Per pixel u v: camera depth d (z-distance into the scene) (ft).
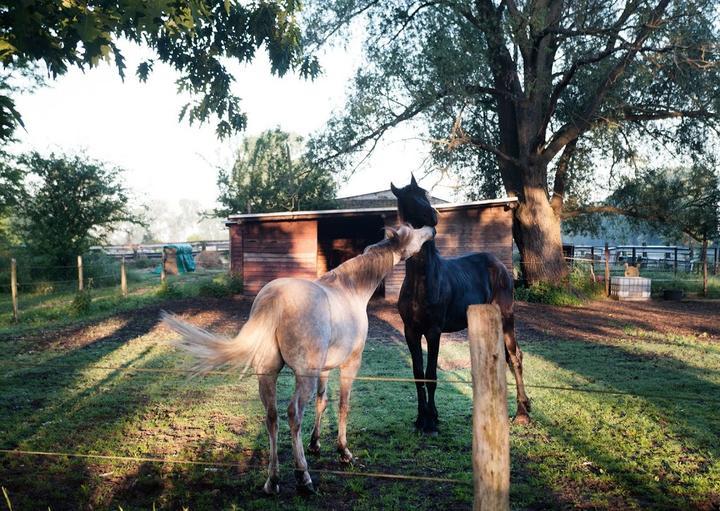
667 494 13.78
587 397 22.16
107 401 21.61
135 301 57.41
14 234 80.94
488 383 8.72
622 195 68.59
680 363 28.86
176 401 21.68
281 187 87.30
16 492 13.91
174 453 16.34
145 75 25.63
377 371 26.86
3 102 17.20
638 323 44.47
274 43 25.48
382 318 46.11
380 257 15.94
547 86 59.98
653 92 60.90
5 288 68.80
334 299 14.48
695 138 63.82
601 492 13.89
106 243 88.38
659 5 51.06
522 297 59.31
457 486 14.23
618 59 58.23
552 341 35.91
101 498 13.55
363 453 16.25
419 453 16.28
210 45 25.64
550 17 59.00
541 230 63.05
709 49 50.65
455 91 53.78
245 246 62.23
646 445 16.88
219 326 42.68
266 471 15.06
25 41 16.03
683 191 67.62
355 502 13.43
